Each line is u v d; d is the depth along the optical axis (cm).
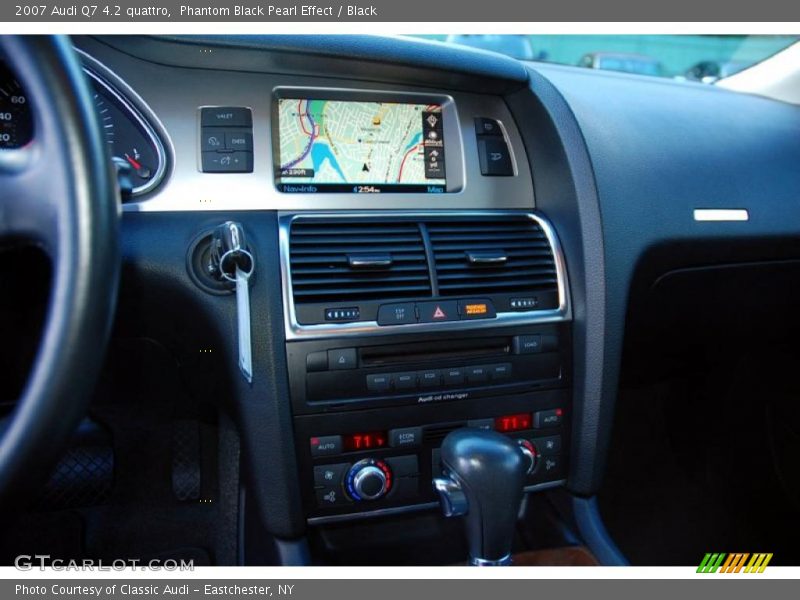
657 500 149
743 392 150
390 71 102
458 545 111
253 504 106
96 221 54
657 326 126
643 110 124
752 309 133
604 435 107
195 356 104
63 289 53
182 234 95
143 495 130
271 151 100
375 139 106
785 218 123
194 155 98
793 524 141
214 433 133
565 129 107
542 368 104
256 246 95
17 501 53
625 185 108
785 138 133
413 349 98
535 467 106
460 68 102
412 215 103
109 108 96
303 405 95
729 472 153
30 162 56
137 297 95
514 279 104
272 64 98
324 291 95
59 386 52
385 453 98
